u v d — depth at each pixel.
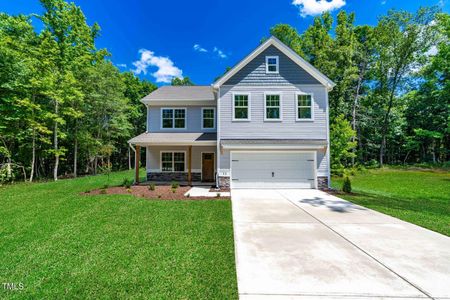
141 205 8.64
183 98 17.06
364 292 3.29
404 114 32.66
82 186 13.64
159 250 4.78
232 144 13.11
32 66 17.11
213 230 6.03
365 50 27.88
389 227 6.35
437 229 6.15
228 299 3.17
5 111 16.44
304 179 13.58
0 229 6.04
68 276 3.80
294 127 13.73
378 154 33.84
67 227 6.19
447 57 24.12
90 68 22.47
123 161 37.81
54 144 19.36
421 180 18.20
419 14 25.06
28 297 3.26
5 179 15.59
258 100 13.88
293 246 5.00
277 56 14.05
